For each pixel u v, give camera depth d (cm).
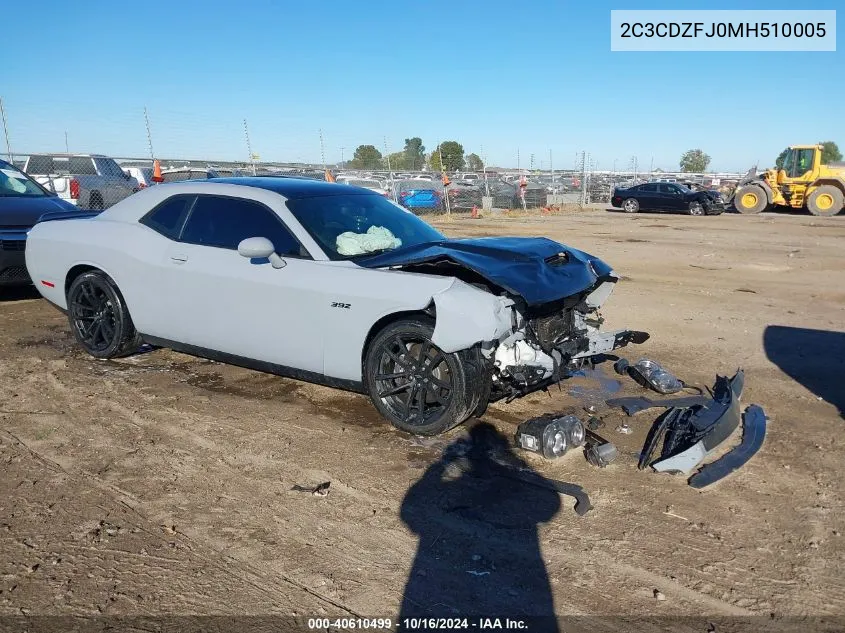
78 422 444
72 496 349
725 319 775
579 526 326
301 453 402
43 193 889
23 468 379
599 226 2108
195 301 496
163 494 352
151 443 413
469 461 393
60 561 293
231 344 488
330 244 463
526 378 418
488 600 273
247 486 362
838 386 536
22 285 767
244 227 487
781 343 668
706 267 1199
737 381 504
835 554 304
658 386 502
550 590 279
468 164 4184
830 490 363
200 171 1767
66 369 552
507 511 340
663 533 320
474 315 381
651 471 383
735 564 297
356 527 324
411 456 399
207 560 297
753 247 1516
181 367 560
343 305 428
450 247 444
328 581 284
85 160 1767
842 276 1109
